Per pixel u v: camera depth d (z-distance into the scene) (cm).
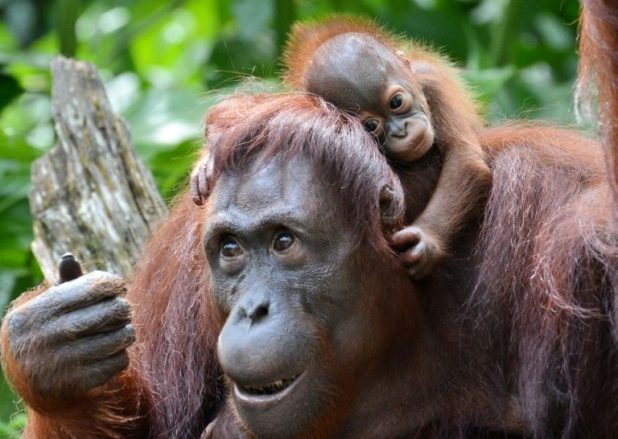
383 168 804
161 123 1412
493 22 1750
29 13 1909
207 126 855
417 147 858
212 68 1644
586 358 789
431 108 902
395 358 830
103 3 1891
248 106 851
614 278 773
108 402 908
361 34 923
